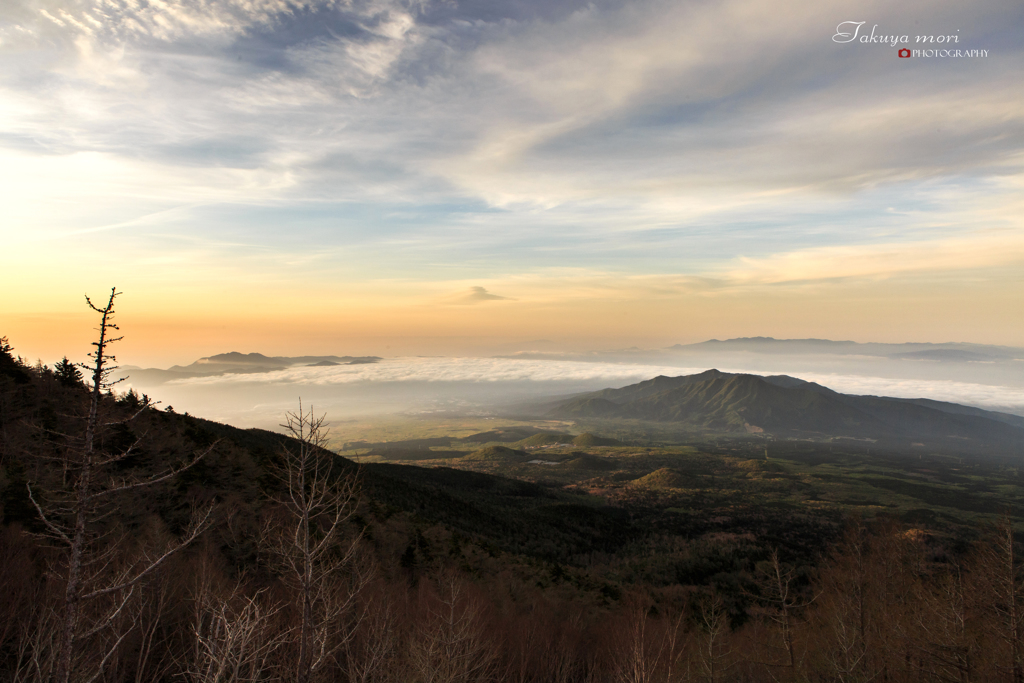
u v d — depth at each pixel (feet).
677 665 100.94
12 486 71.36
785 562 274.98
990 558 96.68
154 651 59.36
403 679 63.46
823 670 117.29
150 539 79.41
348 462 257.34
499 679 85.76
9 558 59.16
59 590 57.52
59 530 31.40
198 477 117.50
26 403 110.32
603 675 102.53
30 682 47.26
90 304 31.68
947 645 95.86
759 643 138.41
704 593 217.77
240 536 96.37
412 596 108.58
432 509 249.96
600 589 184.34
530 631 107.96
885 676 110.83
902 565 171.63
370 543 125.70
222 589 70.69
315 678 49.90
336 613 49.14
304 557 46.14
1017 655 84.48
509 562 175.01
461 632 70.59
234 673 36.24
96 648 48.19
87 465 31.45
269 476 132.36
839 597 152.66
